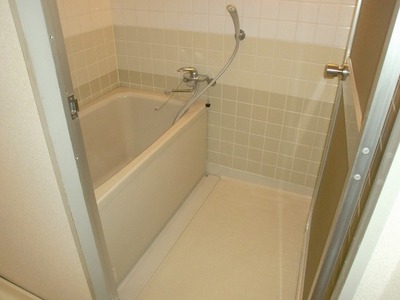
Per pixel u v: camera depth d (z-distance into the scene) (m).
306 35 1.70
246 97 2.00
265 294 1.54
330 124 1.64
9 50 0.74
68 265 1.18
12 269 1.39
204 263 1.69
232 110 2.07
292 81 1.84
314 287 0.97
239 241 1.82
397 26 0.53
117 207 1.41
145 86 2.28
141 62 2.20
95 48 2.08
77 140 0.89
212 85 2.03
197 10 1.86
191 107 2.06
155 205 1.73
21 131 0.87
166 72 2.16
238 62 1.91
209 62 1.99
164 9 1.95
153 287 1.57
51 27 0.72
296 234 1.86
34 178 0.96
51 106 0.80
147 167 1.58
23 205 1.06
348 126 0.96
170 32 2.00
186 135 1.92
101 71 2.17
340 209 0.76
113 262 1.46
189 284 1.59
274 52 1.80
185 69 1.96
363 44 0.97
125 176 1.43
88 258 1.12
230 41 1.87
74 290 1.27
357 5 1.19
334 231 0.80
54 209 1.01
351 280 0.74
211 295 1.54
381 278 0.72
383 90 0.58
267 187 2.23
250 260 1.71
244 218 1.97
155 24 2.02
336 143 1.27
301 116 1.91
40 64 0.74
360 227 0.67
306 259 1.54
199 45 1.96
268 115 1.99
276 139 2.05
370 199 0.63
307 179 2.09
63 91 0.79
